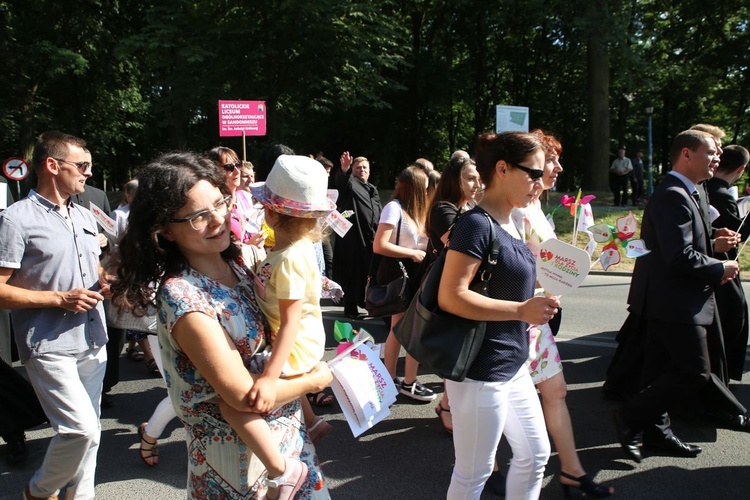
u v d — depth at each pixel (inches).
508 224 86.7
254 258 85.8
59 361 99.1
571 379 178.4
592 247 103.3
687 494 114.1
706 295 119.3
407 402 163.6
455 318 81.7
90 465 103.5
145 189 61.8
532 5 681.6
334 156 1008.2
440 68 925.8
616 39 661.9
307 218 68.4
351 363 89.6
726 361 147.5
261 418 61.3
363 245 251.3
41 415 133.3
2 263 96.0
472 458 85.8
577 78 1023.0
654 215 120.4
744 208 158.9
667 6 885.8
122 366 198.2
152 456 128.7
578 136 1068.5
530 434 89.7
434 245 135.3
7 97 813.9
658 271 121.8
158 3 722.2
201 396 61.1
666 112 1155.9
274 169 68.8
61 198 104.4
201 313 58.9
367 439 141.3
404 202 161.0
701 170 120.6
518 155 81.8
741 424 142.0
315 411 159.3
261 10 614.2
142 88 994.1
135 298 62.4
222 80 641.0
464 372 80.4
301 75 652.7
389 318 220.8
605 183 700.0
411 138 1000.2
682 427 144.4
